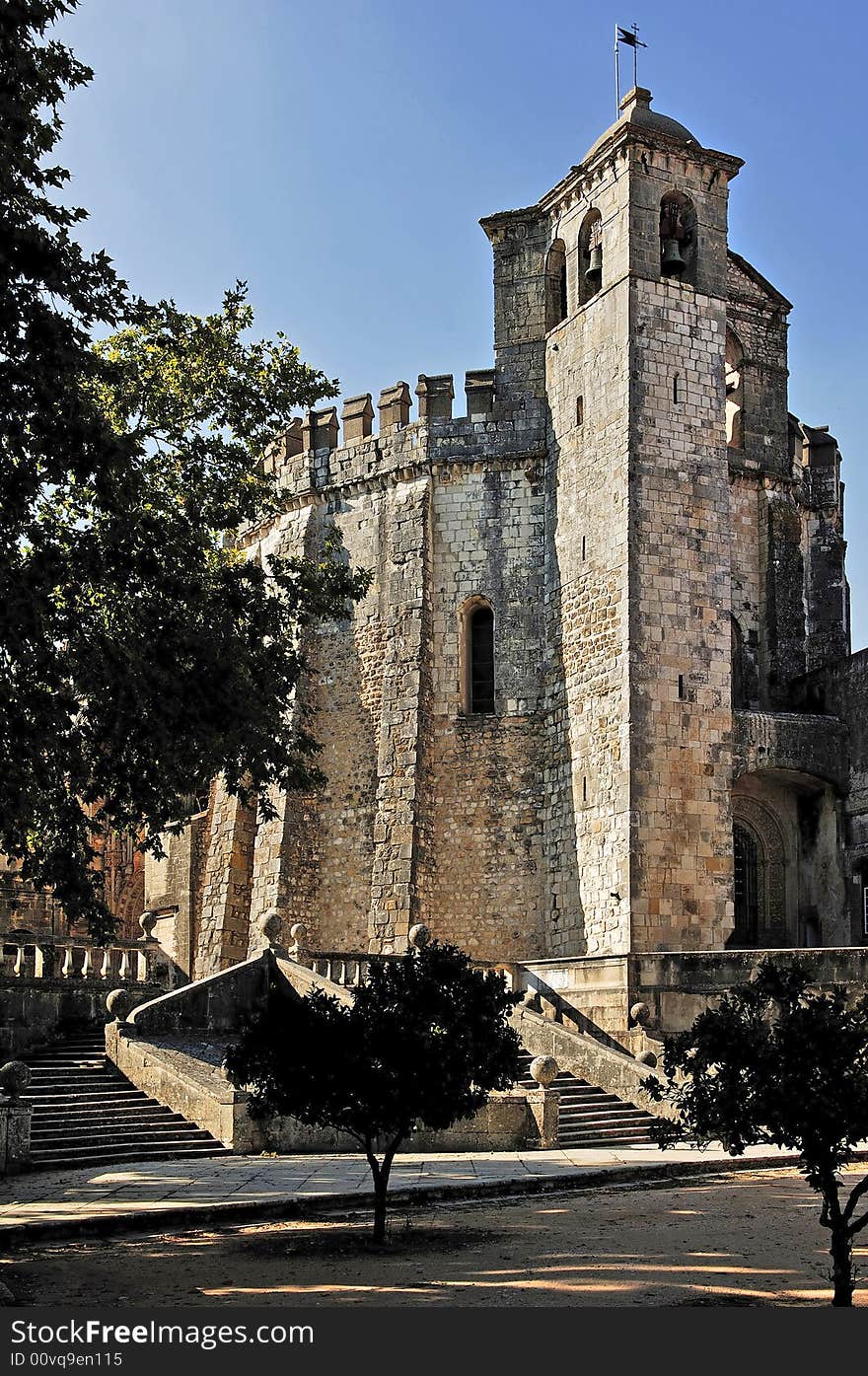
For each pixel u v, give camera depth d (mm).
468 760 41250
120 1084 27781
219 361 26797
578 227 41250
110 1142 24719
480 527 42469
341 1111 17484
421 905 39875
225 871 43250
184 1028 30469
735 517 43062
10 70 18125
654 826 35719
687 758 36438
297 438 46562
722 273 39656
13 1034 29797
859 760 39031
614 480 37906
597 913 36594
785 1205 20469
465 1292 14234
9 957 32594
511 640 41562
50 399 18047
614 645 37156
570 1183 22344
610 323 38750
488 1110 26875
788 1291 14117
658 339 38281
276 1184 21266
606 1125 28359
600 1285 14461
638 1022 32500
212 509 25734
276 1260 16266
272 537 47156
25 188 18375
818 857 40156
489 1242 17312
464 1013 18281
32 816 20594
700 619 37344
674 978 33281
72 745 20312
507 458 42281
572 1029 34281
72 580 19969
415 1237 17750
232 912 42906
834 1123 13422
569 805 38562
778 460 44312
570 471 40312
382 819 40625
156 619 21172
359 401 45156
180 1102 26578
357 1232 18141
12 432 17938
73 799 21484
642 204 38750
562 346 41219
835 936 39156
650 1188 22750
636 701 36219
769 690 42062
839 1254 13398
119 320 20109
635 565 36906
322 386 27562
